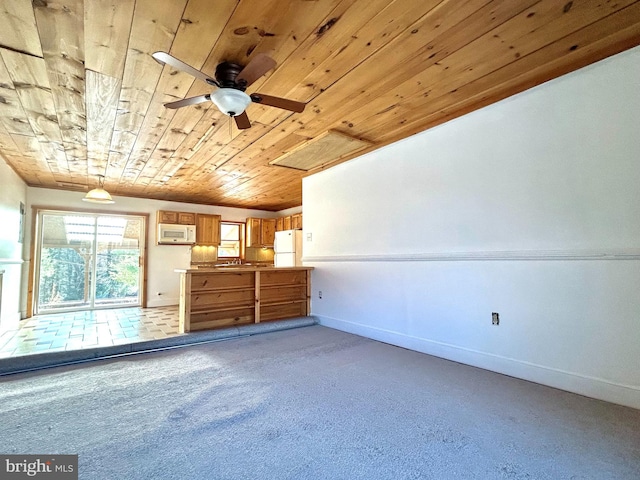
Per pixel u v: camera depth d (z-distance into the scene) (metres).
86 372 2.68
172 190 6.13
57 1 1.59
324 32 1.88
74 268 6.11
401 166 3.58
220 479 1.36
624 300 2.08
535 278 2.49
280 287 4.66
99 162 4.35
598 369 2.16
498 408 2.01
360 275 4.05
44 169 4.68
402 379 2.50
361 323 4.00
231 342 3.66
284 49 2.03
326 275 4.62
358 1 1.64
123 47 1.96
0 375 2.61
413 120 3.13
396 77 2.38
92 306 6.22
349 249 4.23
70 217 6.11
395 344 3.54
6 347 3.44
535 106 2.52
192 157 4.16
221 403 2.08
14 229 4.78
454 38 1.95
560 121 2.38
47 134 3.35
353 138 3.54
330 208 4.57
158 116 2.93
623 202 2.10
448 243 3.08
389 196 3.71
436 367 2.79
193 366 2.82
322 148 3.83
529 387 2.34
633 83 2.08
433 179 3.24
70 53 2.02
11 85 2.39
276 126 3.22
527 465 1.46
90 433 1.72
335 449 1.58
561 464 1.47
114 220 6.53
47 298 5.83
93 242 6.30
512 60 2.20
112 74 2.26
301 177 5.19
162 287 6.85
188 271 3.85
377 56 2.12
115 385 2.39
